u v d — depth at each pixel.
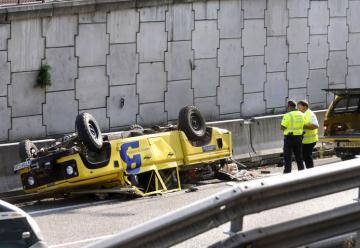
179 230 8.83
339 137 30.94
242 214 9.33
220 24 34.66
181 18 33.31
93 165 23.16
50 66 29.73
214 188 25.36
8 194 24.81
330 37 39.53
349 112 31.02
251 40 35.88
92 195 24.81
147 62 32.44
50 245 16.97
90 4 30.33
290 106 27.95
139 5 31.84
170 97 33.25
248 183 9.32
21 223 11.25
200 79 34.12
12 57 28.83
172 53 33.16
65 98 30.27
